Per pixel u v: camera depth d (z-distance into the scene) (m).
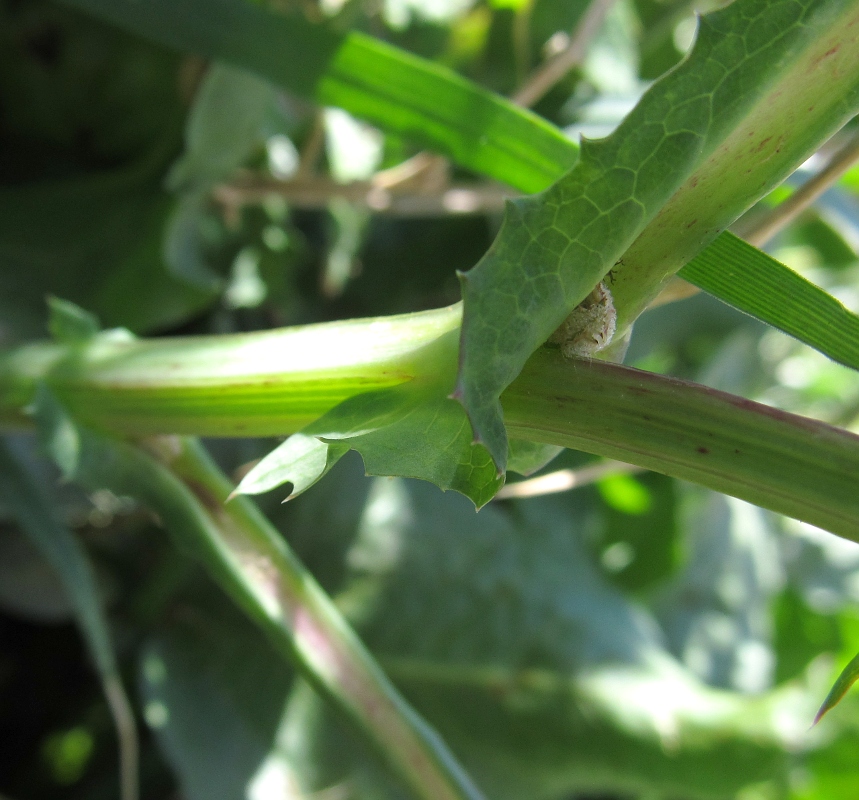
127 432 0.12
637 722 0.20
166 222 0.20
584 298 0.09
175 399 0.11
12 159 0.22
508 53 0.24
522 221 0.08
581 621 0.21
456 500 0.22
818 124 0.09
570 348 0.09
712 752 0.19
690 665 0.26
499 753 0.20
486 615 0.21
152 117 0.21
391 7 0.24
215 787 0.17
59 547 0.15
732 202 0.09
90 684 0.21
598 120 0.22
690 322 0.27
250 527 0.12
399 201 0.21
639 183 0.08
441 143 0.15
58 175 0.22
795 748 0.19
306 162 0.22
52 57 0.21
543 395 0.09
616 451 0.09
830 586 0.34
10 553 0.20
